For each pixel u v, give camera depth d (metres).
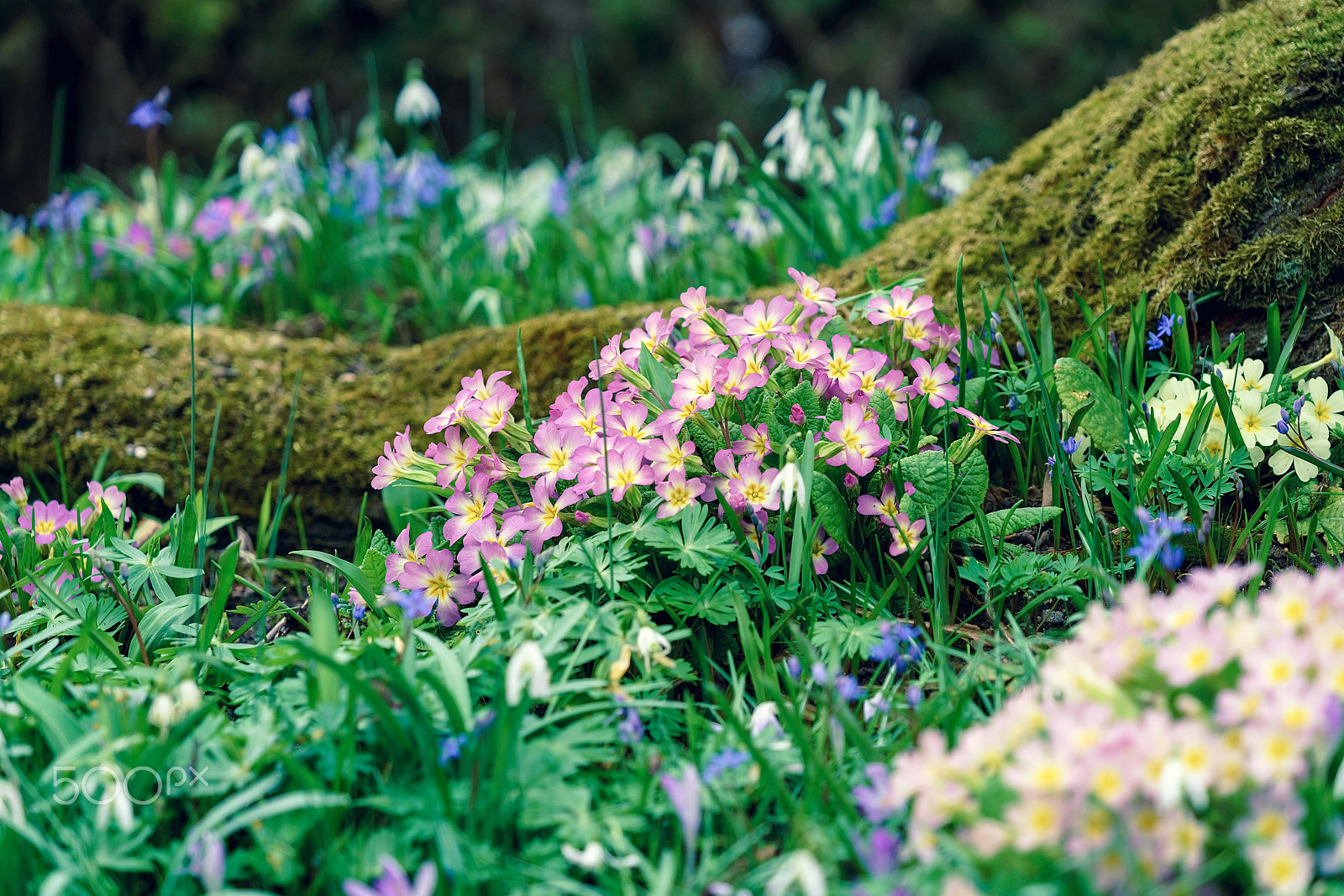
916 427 1.75
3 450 1.98
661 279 2.16
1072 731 1.54
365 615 1.72
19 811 1.57
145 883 1.60
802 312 1.79
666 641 1.65
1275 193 1.81
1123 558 1.73
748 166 2.08
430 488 1.74
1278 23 1.84
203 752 1.61
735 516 1.71
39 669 1.67
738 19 6.72
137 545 1.81
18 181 5.15
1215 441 1.74
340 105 5.81
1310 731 1.53
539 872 1.57
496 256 2.29
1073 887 1.53
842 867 1.59
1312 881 1.54
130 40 5.36
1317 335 1.79
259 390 1.98
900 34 6.27
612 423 1.73
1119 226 1.85
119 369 1.99
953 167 2.31
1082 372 1.76
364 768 1.61
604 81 6.32
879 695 1.65
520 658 1.59
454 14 6.11
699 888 1.56
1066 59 6.02
